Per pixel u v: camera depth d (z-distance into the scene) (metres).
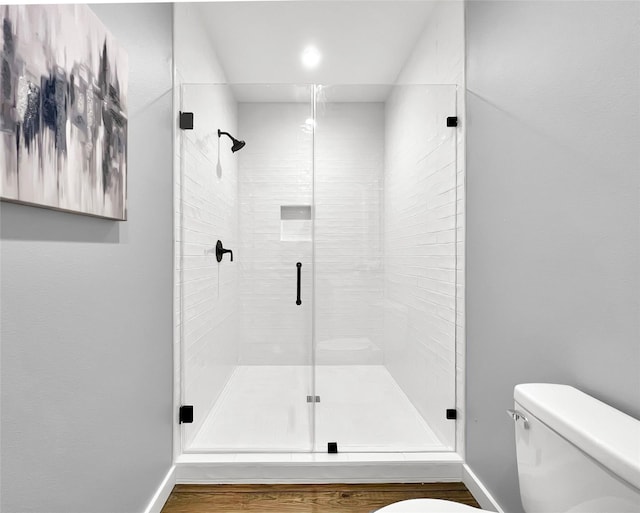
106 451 1.28
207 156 2.15
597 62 1.02
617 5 0.95
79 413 1.12
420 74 2.61
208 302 2.19
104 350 1.27
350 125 2.17
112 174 1.26
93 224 1.20
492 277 1.68
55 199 0.96
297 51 2.76
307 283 2.18
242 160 2.17
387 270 2.17
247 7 2.34
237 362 2.18
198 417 2.15
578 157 1.11
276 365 2.17
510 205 1.52
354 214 2.17
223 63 2.90
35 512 0.94
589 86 1.06
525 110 1.40
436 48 2.34
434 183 2.13
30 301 0.92
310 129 2.17
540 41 1.30
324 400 2.15
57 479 1.02
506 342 1.56
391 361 2.16
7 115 0.80
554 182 1.22
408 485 1.99
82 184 1.08
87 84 1.11
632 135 0.91
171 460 1.97
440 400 2.12
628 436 0.81
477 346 1.85
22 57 0.84
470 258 1.94
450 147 2.10
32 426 0.93
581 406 0.98
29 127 0.87
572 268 1.14
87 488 1.17
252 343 2.18
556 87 1.21
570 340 1.15
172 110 1.99
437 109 2.12
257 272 2.18
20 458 0.89
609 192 0.99
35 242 0.94
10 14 0.81
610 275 0.99
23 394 0.90
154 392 1.72
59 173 0.97
